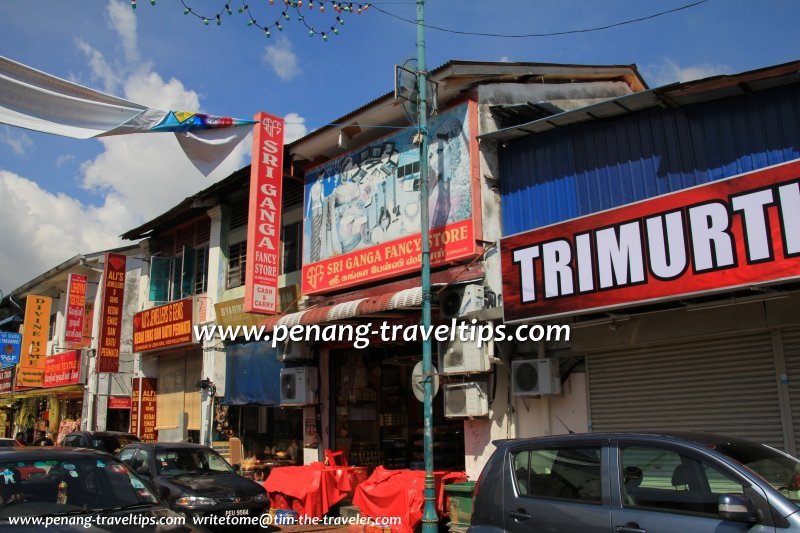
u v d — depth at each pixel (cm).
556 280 831
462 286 1005
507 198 1062
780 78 787
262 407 1575
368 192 1209
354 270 1204
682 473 445
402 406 1406
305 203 1351
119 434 1586
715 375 796
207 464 1092
